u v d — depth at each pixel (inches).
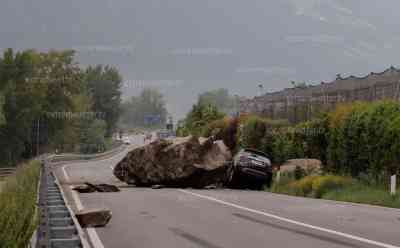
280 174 1451.8
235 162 1493.6
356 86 1584.6
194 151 1533.0
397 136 1163.9
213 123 2315.5
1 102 3427.7
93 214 701.3
